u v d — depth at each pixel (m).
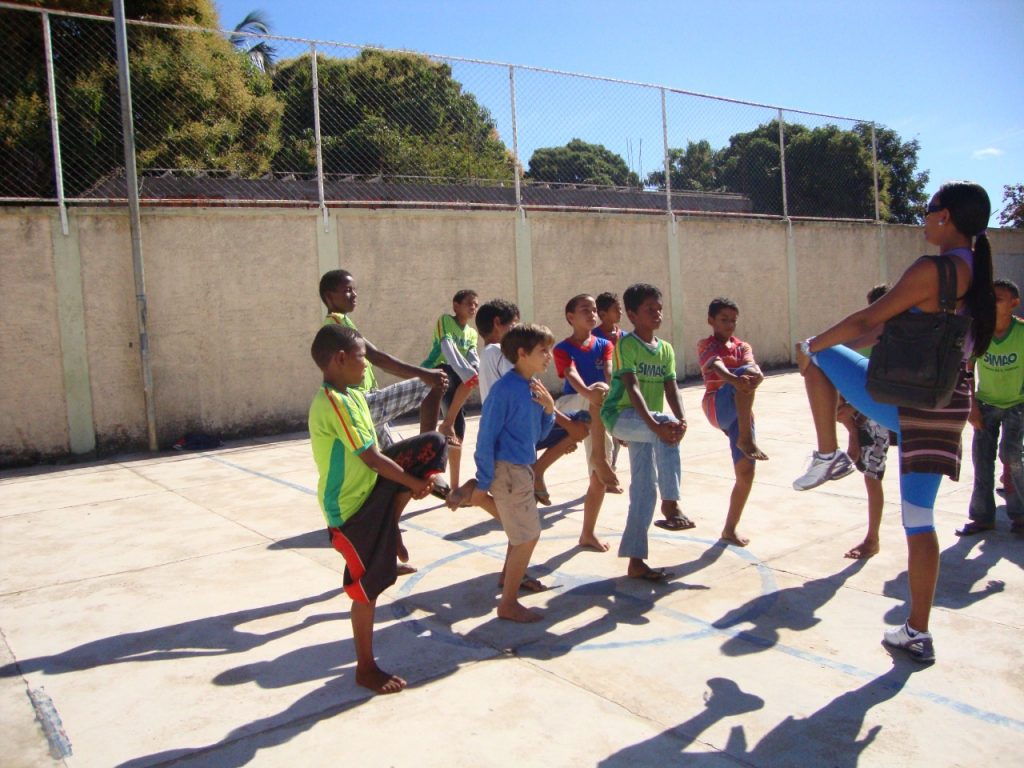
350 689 3.21
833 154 16.77
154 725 2.98
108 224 8.88
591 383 5.46
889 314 3.12
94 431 8.85
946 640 3.50
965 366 3.18
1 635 3.85
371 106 11.99
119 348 8.97
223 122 11.88
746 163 15.98
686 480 6.65
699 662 3.36
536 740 2.79
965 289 3.10
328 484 3.17
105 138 10.77
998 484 6.20
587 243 12.42
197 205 9.35
